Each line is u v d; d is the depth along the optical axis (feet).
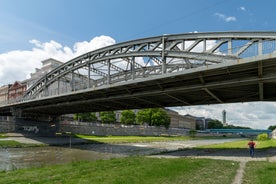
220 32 91.40
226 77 93.20
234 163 72.18
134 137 297.33
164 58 107.86
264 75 86.07
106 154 130.21
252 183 44.09
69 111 219.82
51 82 196.24
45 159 107.96
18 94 411.54
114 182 41.91
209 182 44.39
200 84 99.45
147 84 109.29
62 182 43.09
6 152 130.21
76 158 113.09
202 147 156.97
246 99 117.70
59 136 233.96
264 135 272.10
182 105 137.69
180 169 56.75
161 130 405.18
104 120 363.35
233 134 601.62
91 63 150.51
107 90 126.93
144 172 51.08
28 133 227.20
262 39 81.30
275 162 74.54
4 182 45.44
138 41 121.49
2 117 222.07
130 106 162.91
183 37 103.30
